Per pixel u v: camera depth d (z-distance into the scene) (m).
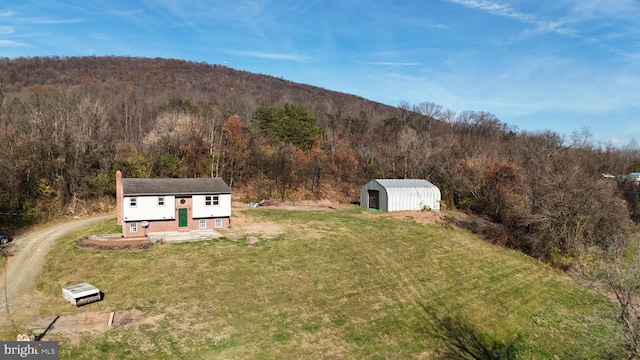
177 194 35.91
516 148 77.31
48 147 44.34
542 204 38.09
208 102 91.38
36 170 42.88
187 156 57.34
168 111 72.44
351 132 91.56
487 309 26.19
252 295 24.77
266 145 68.31
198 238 34.03
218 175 57.59
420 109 112.81
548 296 29.11
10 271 27.20
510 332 23.73
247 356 18.61
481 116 112.81
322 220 44.06
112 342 18.83
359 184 66.06
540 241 37.66
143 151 55.94
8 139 42.97
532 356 21.52
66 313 21.58
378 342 20.88
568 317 26.09
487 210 53.34
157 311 22.22
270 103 115.19
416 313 24.48
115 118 69.31
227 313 22.41
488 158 66.62
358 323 22.58
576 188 36.66
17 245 32.25
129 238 33.66
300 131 72.19
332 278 28.20
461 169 60.97
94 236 34.19
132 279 25.88
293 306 23.81
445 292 27.98
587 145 69.56
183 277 26.52
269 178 61.16
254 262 29.64
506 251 38.53
